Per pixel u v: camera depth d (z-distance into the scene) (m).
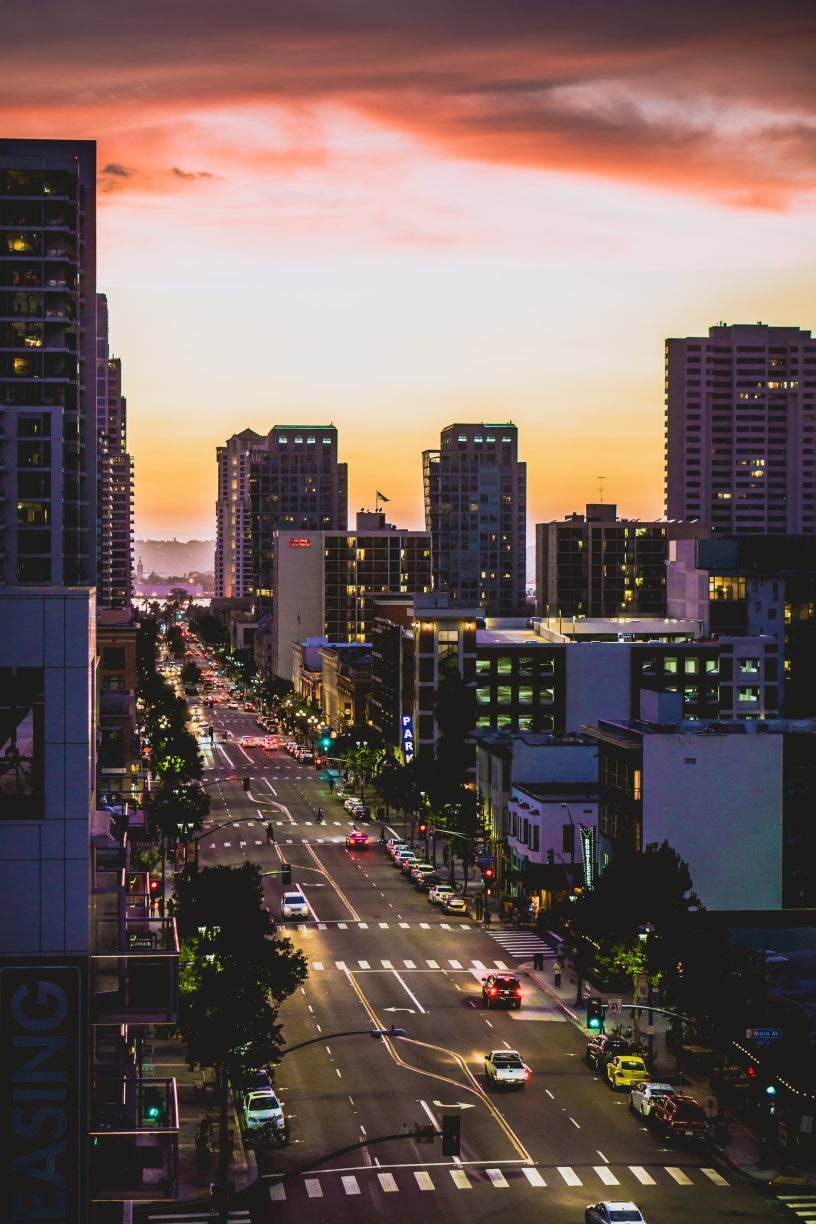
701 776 119.81
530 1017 101.88
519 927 131.62
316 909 136.88
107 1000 49.00
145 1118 52.91
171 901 95.38
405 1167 73.62
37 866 47.00
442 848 172.00
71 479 181.12
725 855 119.81
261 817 189.62
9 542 172.50
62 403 179.12
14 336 178.38
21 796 47.25
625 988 108.31
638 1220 63.19
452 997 106.69
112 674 169.62
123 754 163.88
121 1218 53.53
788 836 120.06
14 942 46.81
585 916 102.44
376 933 127.56
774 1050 81.50
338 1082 87.25
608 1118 81.75
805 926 106.62
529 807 144.75
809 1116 77.00
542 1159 75.12
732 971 85.62
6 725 49.28
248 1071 77.31
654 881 100.75
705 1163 75.06
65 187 179.25
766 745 119.94
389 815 195.50
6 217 177.62
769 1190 71.44
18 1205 45.72
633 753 121.19
